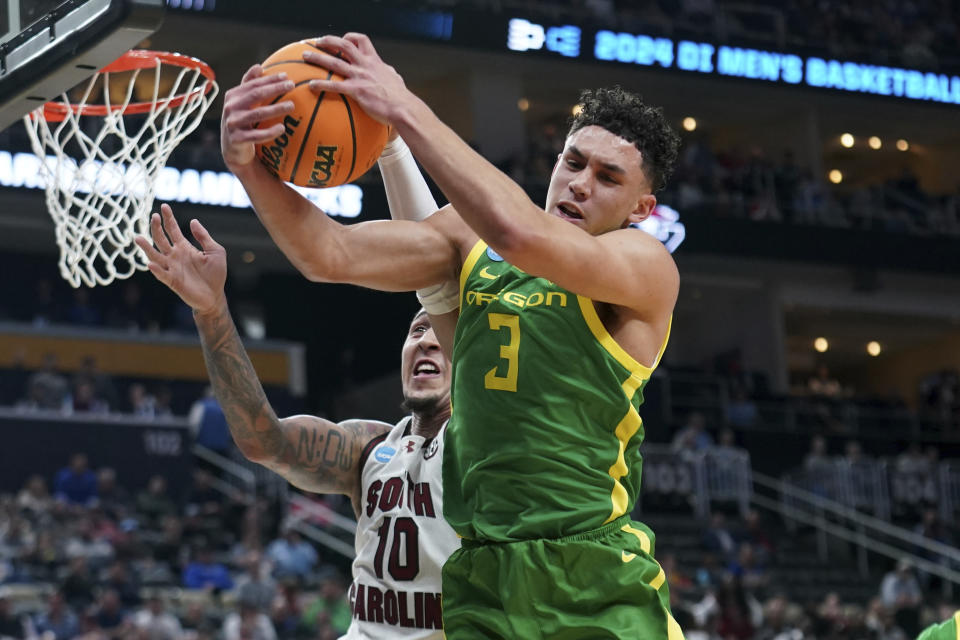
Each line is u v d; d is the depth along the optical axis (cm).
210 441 1455
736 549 1512
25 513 1202
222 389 329
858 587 1536
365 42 249
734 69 2002
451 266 280
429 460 346
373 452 361
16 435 1379
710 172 2095
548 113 2245
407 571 339
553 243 238
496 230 235
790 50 2048
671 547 1488
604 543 264
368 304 2150
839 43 2170
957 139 2402
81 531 1154
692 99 2203
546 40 1859
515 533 262
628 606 265
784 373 2170
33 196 1662
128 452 1427
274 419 340
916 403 2506
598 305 265
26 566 1091
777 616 1222
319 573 1248
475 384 267
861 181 2558
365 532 352
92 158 409
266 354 1778
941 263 2138
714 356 2273
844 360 2605
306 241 256
